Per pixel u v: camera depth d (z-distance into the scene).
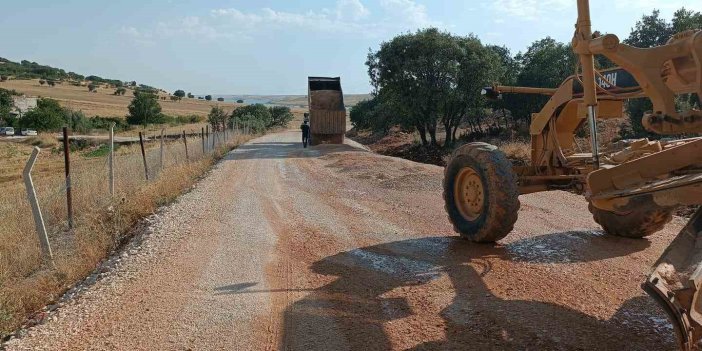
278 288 5.86
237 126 49.03
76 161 28.48
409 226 8.76
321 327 4.80
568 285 5.60
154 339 4.66
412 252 7.11
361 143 45.78
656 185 3.96
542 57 28.02
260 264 6.76
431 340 4.45
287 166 19.48
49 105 63.25
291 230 8.66
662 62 4.56
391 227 8.72
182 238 8.13
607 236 7.59
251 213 10.11
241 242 7.88
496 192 6.71
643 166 4.47
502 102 28.95
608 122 20.66
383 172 15.83
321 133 32.84
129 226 9.57
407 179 13.95
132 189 11.67
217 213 10.09
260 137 46.91
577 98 6.84
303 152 26.41
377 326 4.77
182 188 13.91
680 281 2.95
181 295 5.70
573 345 4.26
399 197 11.70
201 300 5.55
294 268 6.57
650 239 7.34
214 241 7.95
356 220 9.36
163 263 6.86
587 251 6.84
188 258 7.06
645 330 4.48
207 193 12.70
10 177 24.38
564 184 7.43
